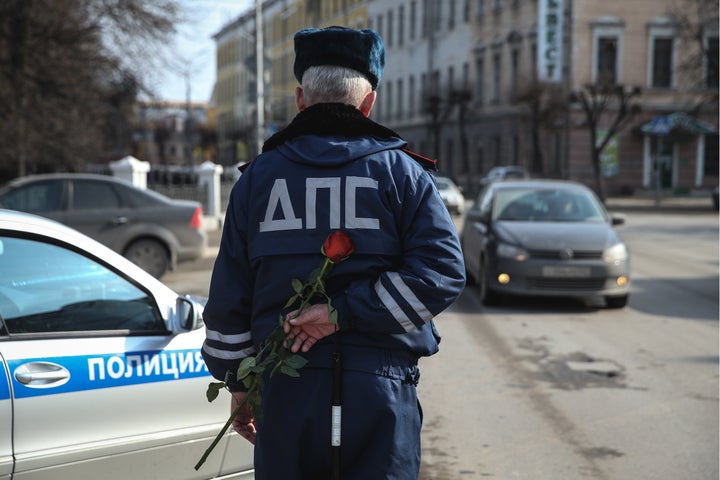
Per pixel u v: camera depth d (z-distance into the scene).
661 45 44.59
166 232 12.32
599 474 4.79
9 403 3.07
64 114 20.92
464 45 55.44
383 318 2.19
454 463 4.97
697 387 6.70
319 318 2.19
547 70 43.34
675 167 45.28
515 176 42.47
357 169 2.28
